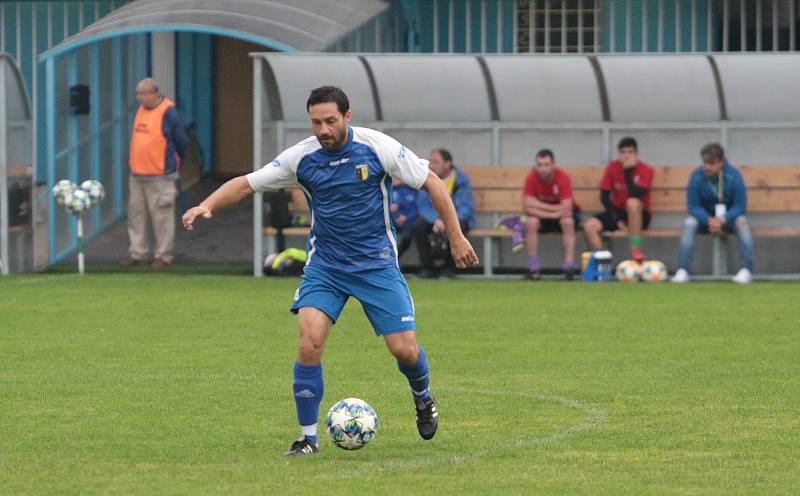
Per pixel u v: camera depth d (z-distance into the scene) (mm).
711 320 42031
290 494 20781
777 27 67812
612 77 56812
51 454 23766
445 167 54844
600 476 22031
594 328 40281
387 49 69688
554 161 55375
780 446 24328
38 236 58031
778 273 56281
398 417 27188
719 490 21109
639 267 53844
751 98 56625
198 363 33969
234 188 23578
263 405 28438
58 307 45125
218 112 78062
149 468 22609
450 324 41188
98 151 62781
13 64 55812
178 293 49219
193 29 57875
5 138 55531
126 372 32562
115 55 64312
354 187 23172
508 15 71688
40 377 31922
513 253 57062
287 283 52688
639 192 54688
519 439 24984
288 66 56438
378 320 23500
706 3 67875
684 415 27219
